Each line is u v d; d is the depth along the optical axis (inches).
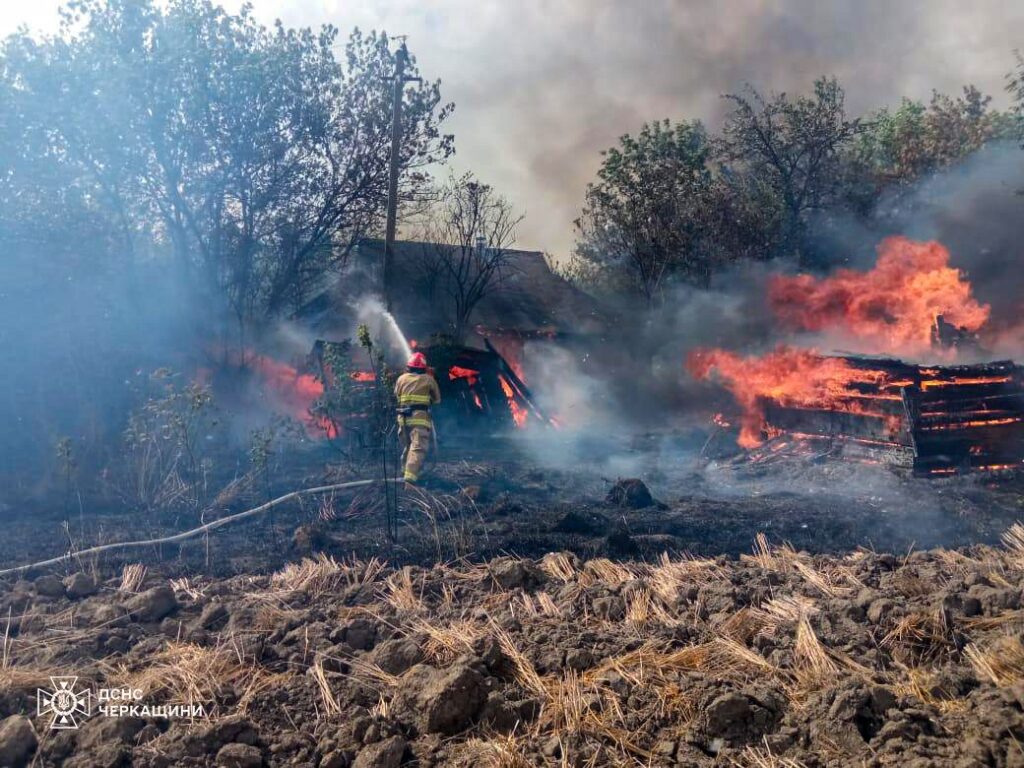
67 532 277.4
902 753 127.0
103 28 623.5
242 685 162.1
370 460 422.3
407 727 147.0
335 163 756.0
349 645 180.4
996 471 408.8
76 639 183.9
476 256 952.3
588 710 146.7
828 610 188.2
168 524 301.9
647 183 1047.0
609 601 196.1
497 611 198.7
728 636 173.6
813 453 455.5
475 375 613.6
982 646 165.2
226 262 711.7
